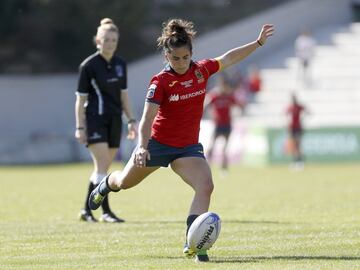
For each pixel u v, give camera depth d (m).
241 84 138.50
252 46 31.73
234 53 31.48
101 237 38.19
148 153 29.78
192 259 30.94
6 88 139.38
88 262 31.00
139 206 55.19
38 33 146.50
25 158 130.25
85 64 44.47
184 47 29.08
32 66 145.38
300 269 28.33
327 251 32.88
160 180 85.12
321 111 139.50
